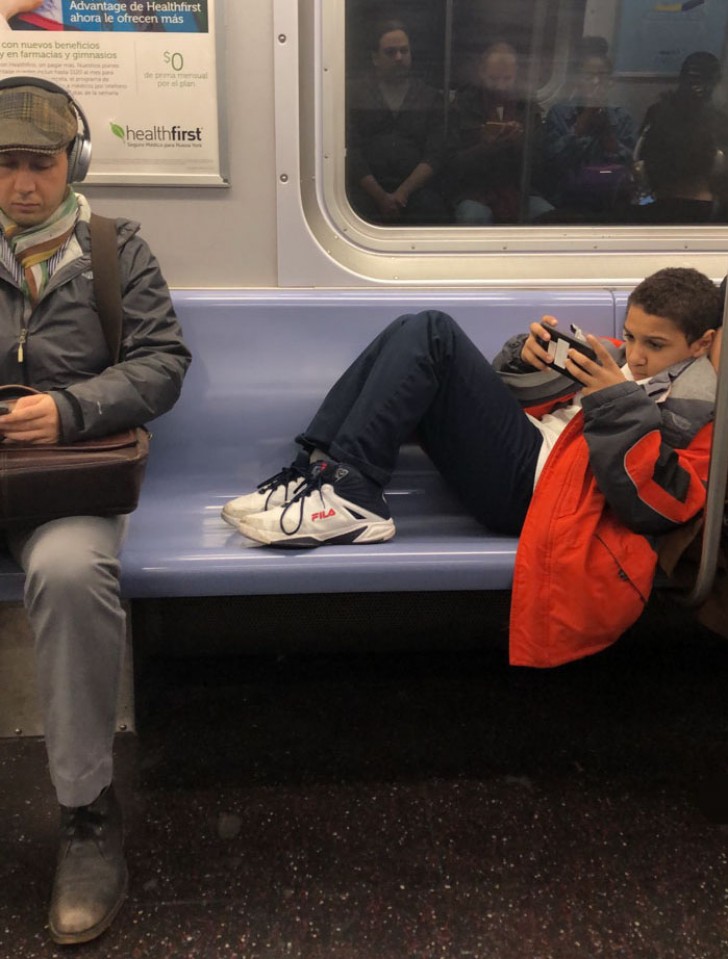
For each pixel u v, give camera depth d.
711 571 1.64
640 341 1.78
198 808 1.75
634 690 2.19
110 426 1.56
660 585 1.81
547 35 2.19
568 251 2.34
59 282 1.69
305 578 1.66
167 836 1.67
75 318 1.71
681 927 1.49
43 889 1.54
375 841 1.67
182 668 2.23
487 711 2.10
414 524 2.00
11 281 1.68
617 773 1.89
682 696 2.17
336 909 1.51
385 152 2.23
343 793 1.80
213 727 2.01
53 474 1.46
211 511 2.05
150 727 2.00
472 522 2.02
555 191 2.32
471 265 2.32
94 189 2.15
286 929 1.47
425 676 2.23
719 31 2.22
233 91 2.10
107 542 1.50
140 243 1.80
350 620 2.15
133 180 2.13
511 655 1.71
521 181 2.30
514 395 2.01
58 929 1.42
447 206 2.30
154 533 1.86
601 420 1.63
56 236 1.68
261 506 1.75
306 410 2.18
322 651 2.19
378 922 1.49
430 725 2.04
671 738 2.01
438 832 1.70
